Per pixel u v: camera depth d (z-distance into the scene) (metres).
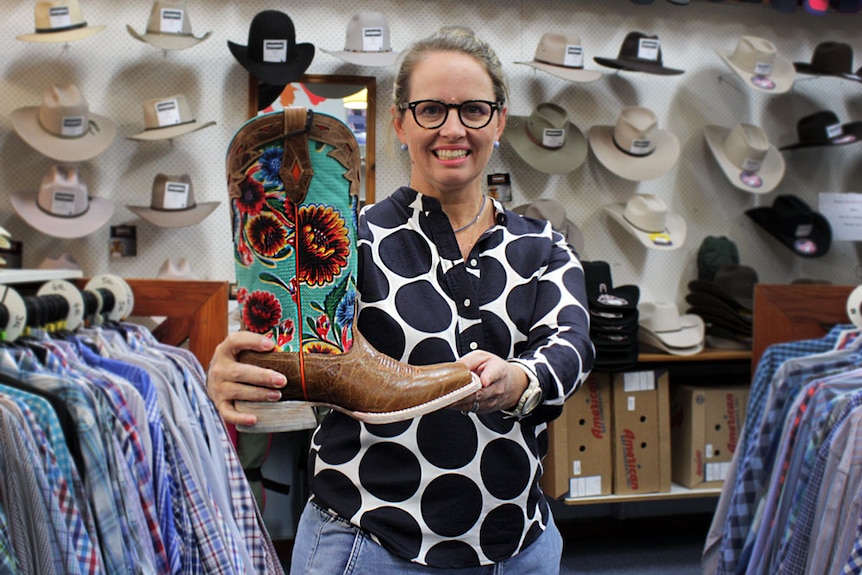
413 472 1.17
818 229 3.72
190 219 3.15
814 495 2.06
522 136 3.42
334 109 3.32
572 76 3.31
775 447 2.41
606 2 3.59
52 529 1.47
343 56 3.16
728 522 2.46
